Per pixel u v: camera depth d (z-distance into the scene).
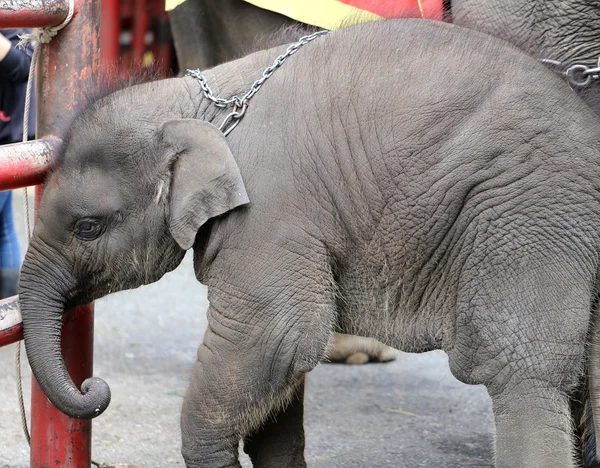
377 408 7.30
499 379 4.73
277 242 4.85
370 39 5.03
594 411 4.82
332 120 4.92
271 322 4.84
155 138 4.98
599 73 5.03
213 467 5.02
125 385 7.63
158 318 9.74
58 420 5.36
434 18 5.72
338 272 5.01
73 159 5.04
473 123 4.75
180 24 7.35
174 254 5.17
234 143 4.93
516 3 5.52
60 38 5.22
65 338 5.36
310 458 6.27
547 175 4.68
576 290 4.68
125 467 5.85
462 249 4.79
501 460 4.73
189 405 5.00
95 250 5.10
